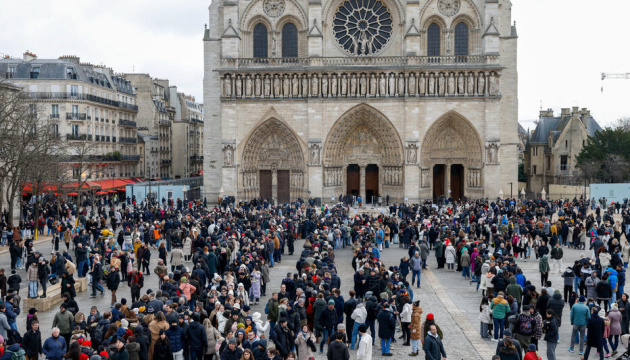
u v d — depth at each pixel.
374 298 31.42
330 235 60.91
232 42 96.62
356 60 95.94
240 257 41.09
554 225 61.12
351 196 97.44
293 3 99.38
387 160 99.00
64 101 102.44
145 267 49.66
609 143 112.69
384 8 99.81
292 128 97.38
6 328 26.98
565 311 38.28
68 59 112.50
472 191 97.94
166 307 25.81
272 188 101.06
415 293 43.41
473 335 33.31
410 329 30.64
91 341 25.44
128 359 22.36
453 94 95.19
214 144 102.12
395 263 54.47
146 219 70.19
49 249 60.91
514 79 98.75
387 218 68.12
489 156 95.38
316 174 96.56
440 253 52.28
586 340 29.58
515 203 89.12
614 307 29.86
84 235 49.25
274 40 100.12
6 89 75.06
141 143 134.00
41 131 71.44
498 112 94.88
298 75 96.38
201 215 72.56
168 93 162.12
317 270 36.12
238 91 97.44
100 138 111.75
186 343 25.30
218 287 32.75
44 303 37.72
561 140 124.69
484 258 43.59
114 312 27.27
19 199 75.62
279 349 25.03
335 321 29.80
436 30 99.75
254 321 26.23
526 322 27.36
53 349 24.11
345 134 99.19
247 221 64.81
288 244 59.88
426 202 91.25
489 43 94.44
